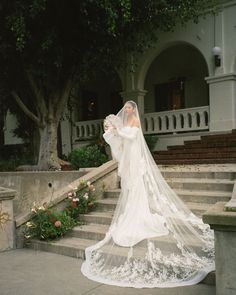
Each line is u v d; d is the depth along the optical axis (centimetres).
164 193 584
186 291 418
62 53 1015
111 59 1102
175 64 1559
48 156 1091
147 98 1644
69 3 935
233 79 1161
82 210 675
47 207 651
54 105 1112
